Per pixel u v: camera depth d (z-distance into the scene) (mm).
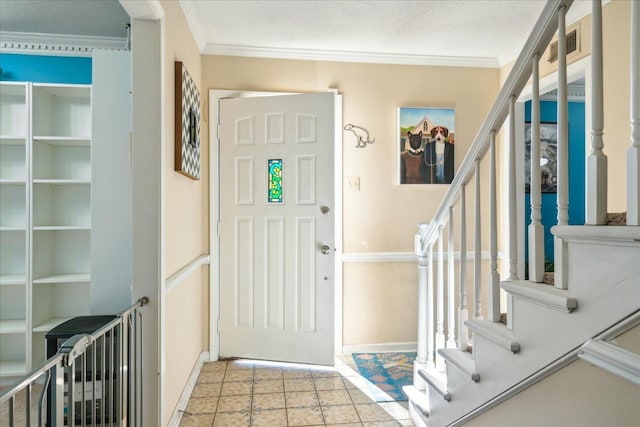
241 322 2963
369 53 3119
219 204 2977
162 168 1748
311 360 2857
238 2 2377
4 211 2855
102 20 2693
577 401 954
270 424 2080
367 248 3145
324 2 2385
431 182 3170
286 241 2908
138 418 1678
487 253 3191
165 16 1832
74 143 2758
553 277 1139
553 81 2686
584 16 2408
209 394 2418
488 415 1372
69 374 1033
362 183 3145
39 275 2646
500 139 3199
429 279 2125
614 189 2203
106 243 2119
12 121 2871
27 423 833
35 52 2938
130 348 1585
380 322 3160
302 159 2895
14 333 2764
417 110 3168
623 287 815
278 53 3047
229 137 2975
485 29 2742
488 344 1341
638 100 816
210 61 2996
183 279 2221
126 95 2162
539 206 1160
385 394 2424
